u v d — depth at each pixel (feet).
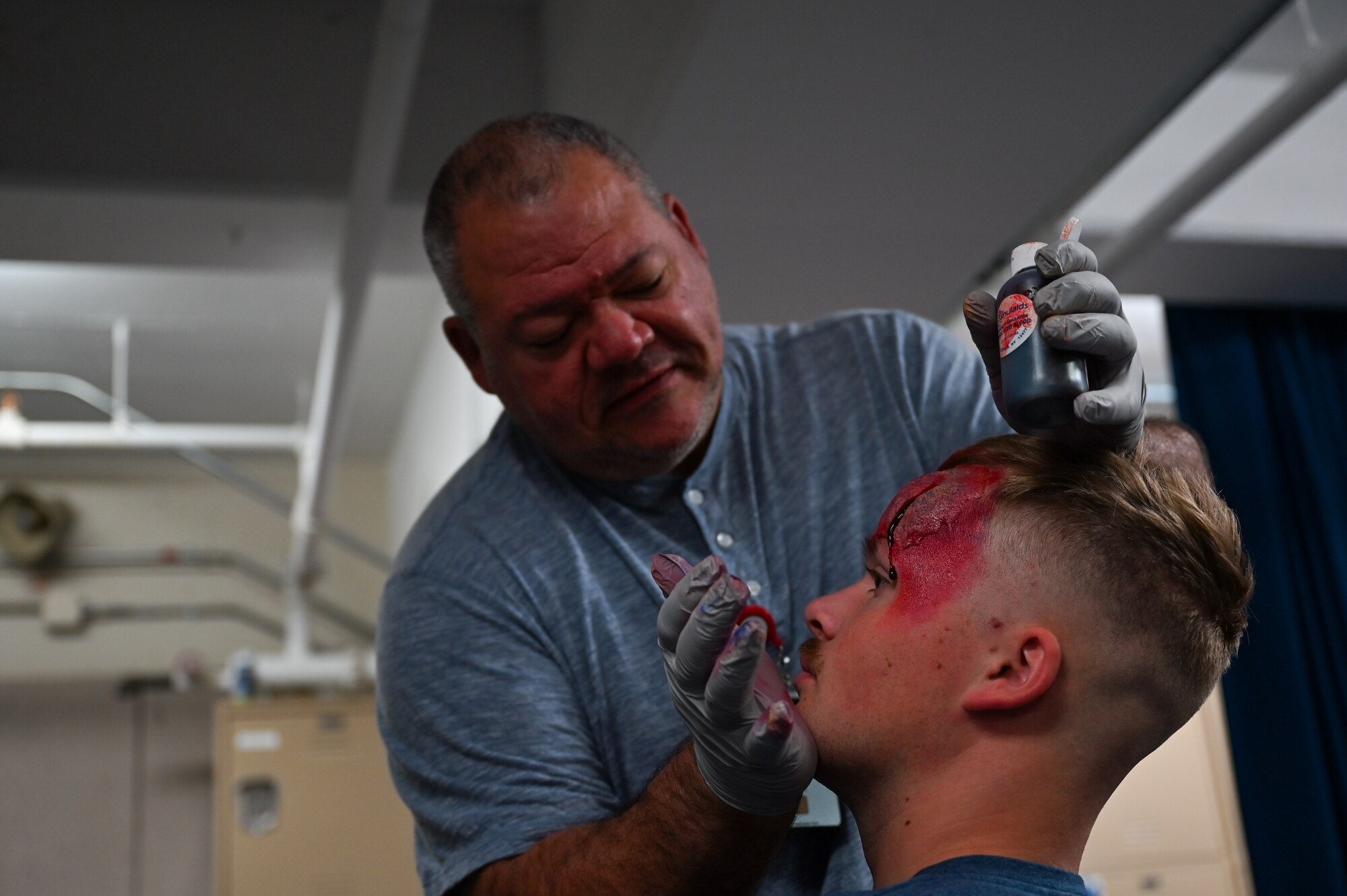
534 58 10.77
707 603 2.55
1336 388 12.84
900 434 4.18
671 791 3.02
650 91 8.19
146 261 10.85
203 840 15.11
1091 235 10.71
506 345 3.95
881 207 9.86
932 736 2.78
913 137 8.88
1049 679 2.69
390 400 19.08
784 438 4.22
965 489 2.95
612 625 3.95
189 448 15.29
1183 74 8.36
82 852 14.79
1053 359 2.70
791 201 9.64
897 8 7.37
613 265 3.77
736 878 3.05
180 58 9.96
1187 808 11.86
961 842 2.72
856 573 3.95
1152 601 2.74
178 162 9.70
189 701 15.66
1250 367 12.60
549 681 3.88
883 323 4.42
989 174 9.47
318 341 15.64
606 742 3.86
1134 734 2.77
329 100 10.09
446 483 4.63
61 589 19.33
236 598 20.01
